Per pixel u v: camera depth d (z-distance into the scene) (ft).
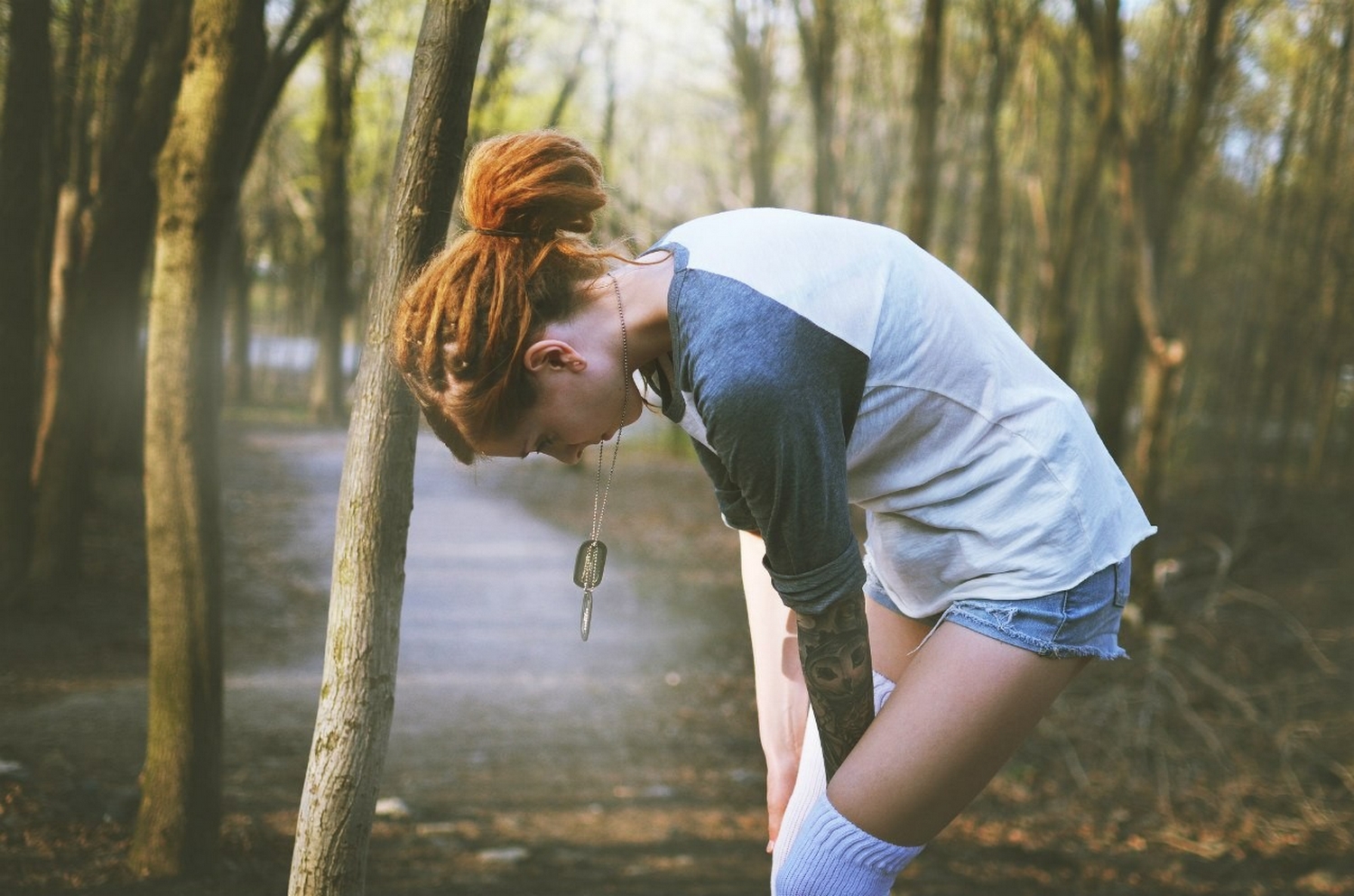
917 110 28.58
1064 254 34.53
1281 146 53.36
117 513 34.12
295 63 15.03
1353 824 19.17
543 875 13.60
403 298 4.59
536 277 4.43
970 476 4.80
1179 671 26.63
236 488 46.21
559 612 30.35
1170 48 32.35
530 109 63.93
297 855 5.70
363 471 5.50
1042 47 40.01
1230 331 65.57
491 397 4.48
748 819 17.19
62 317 24.62
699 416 4.72
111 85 25.91
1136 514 5.09
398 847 14.20
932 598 5.14
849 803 4.82
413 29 50.06
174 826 11.12
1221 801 20.06
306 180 73.77
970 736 4.75
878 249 4.63
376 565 5.53
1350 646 29.37
